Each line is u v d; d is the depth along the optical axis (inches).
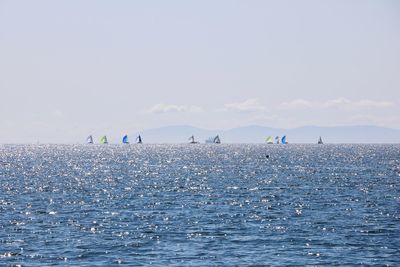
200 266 6983.3
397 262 7165.4
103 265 7037.4
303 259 7303.2
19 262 7150.6
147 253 7608.3
